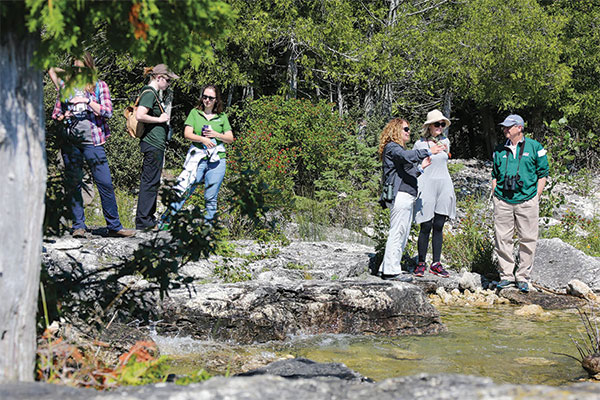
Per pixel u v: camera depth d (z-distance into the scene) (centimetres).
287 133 1503
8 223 243
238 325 539
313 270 743
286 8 1842
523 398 188
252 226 889
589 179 1831
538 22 2030
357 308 586
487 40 1964
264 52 1973
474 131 3158
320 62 2112
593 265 807
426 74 2028
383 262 759
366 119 1836
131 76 1892
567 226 1084
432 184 777
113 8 257
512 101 2464
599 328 601
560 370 462
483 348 529
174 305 532
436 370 460
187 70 1759
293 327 569
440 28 2208
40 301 330
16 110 246
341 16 1905
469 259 892
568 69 2152
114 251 610
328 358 490
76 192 389
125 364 281
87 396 203
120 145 1410
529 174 757
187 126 711
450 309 704
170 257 374
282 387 208
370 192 1321
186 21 273
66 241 598
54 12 234
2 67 244
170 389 208
